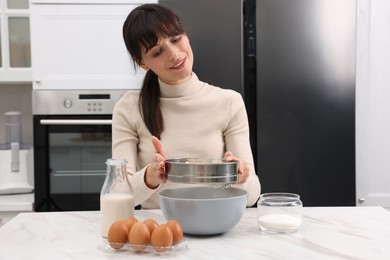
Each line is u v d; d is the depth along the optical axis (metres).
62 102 2.32
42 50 2.31
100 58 2.33
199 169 1.04
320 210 1.33
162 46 1.30
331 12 2.28
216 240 1.04
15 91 2.88
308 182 2.29
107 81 2.33
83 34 2.32
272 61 2.27
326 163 2.29
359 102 2.38
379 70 2.38
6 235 1.08
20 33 2.54
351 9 2.28
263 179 2.28
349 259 0.89
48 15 2.30
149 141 1.48
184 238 1.05
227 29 2.27
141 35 1.29
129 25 1.32
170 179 1.07
